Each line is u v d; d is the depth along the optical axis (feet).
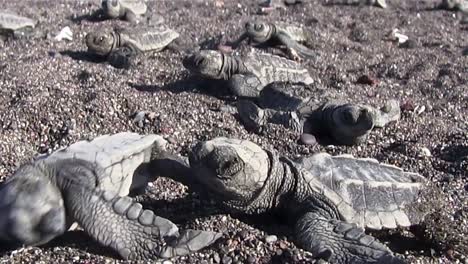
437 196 0.61
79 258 0.50
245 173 0.52
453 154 0.79
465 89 1.04
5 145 0.73
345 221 0.55
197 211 0.59
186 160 0.58
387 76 1.12
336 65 1.17
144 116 0.83
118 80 0.99
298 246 0.53
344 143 0.81
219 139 0.55
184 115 0.85
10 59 1.09
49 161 0.51
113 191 0.52
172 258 0.50
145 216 0.50
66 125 0.80
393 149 0.81
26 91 0.89
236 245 0.52
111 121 0.82
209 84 0.99
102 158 0.52
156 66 1.10
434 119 0.91
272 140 0.80
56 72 1.02
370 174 0.58
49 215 0.50
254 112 0.84
